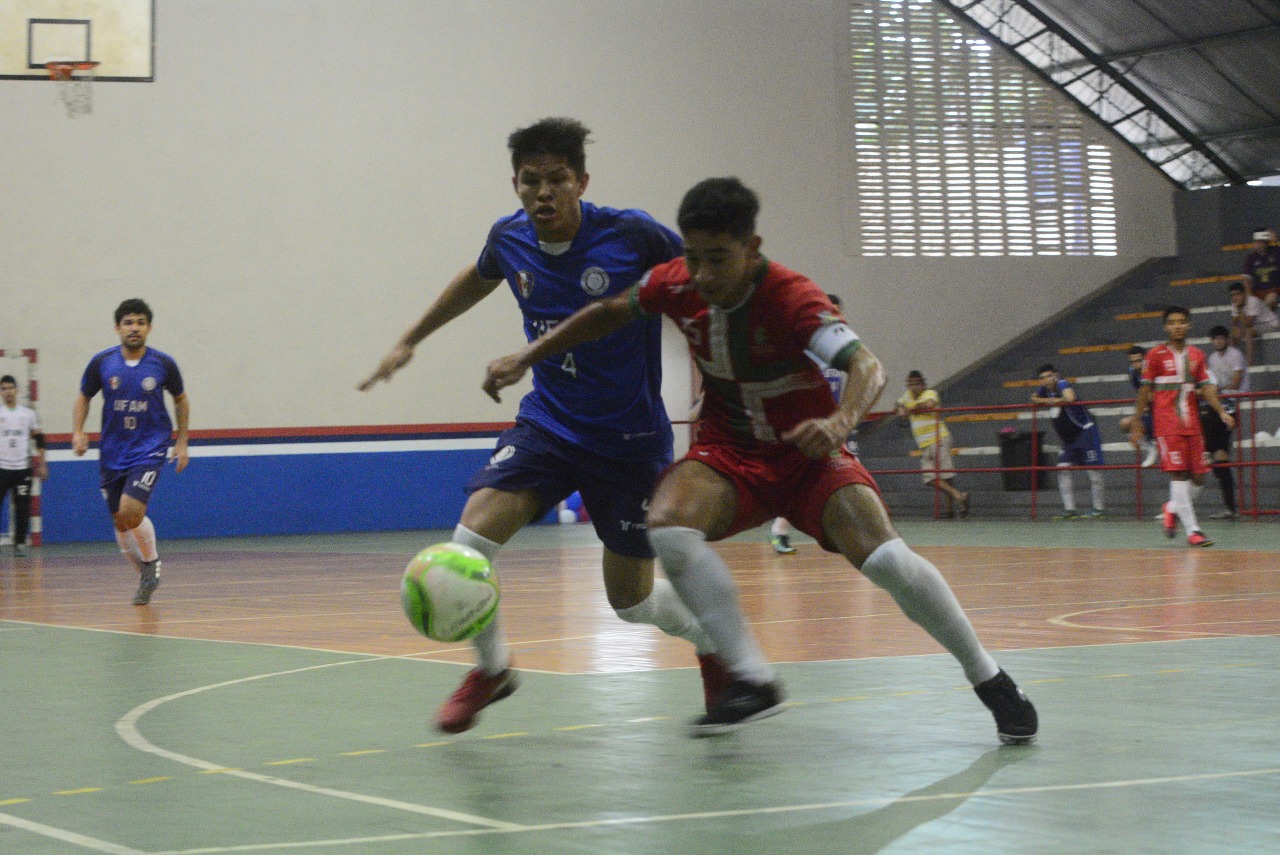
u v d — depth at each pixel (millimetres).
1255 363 19922
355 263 20688
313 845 2840
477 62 21375
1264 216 24906
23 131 19203
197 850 2818
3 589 10828
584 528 20094
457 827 2977
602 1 22031
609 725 4250
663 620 4328
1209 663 5359
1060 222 24578
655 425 4348
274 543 17781
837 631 6719
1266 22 21516
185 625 7664
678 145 22391
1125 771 3428
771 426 3842
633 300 3875
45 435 19000
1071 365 22891
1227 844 2725
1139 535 14703
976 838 2801
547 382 4340
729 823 2973
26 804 3287
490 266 4543
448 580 3834
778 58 22953
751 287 3682
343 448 20469
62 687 5285
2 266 19047
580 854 2736
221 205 20078
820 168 23156
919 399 20094
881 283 23469
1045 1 23531
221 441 19906
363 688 5137
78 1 16938
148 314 9008
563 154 4152
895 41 23672
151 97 19781
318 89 20578
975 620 7000
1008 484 20031
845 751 3760
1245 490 17891
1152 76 24062
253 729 4293
